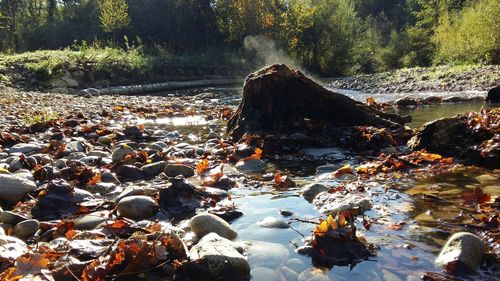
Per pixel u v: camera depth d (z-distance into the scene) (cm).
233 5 3550
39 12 5231
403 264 242
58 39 4197
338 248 258
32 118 890
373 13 7156
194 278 229
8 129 784
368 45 5053
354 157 554
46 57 2266
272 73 688
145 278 229
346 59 3778
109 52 2638
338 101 696
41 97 1480
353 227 266
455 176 423
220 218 304
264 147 595
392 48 4625
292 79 690
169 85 2527
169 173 470
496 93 1209
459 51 2453
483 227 286
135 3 3872
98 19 4031
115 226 298
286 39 3519
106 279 227
